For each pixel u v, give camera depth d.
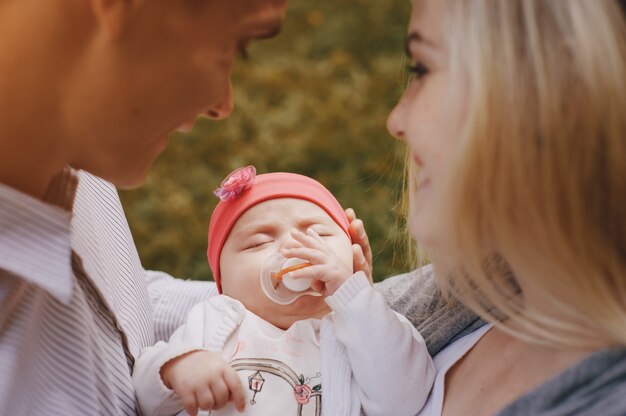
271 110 3.91
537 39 0.91
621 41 0.90
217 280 1.48
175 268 3.25
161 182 3.54
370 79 4.04
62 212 0.97
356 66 4.17
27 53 0.91
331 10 4.49
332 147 3.72
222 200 1.45
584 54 0.89
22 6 0.91
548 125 0.91
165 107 0.96
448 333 1.25
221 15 0.94
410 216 1.18
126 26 0.90
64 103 0.94
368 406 1.21
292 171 3.65
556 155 0.92
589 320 0.96
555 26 0.91
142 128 0.96
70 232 1.00
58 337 1.02
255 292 1.34
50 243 0.96
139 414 1.20
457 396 1.17
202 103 0.98
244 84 4.05
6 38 0.92
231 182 1.41
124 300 1.28
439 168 1.00
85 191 1.24
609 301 0.94
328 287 1.27
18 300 0.96
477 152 0.93
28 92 0.92
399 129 1.08
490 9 0.93
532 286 0.98
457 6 0.96
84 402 1.01
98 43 0.91
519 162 0.92
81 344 1.03
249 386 1.24
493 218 0.95
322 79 4.09
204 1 0.93
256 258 1.36
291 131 3.79
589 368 0.94
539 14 0.91
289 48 4.30
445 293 1.23
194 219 3.39
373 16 4.40
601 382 0.93
